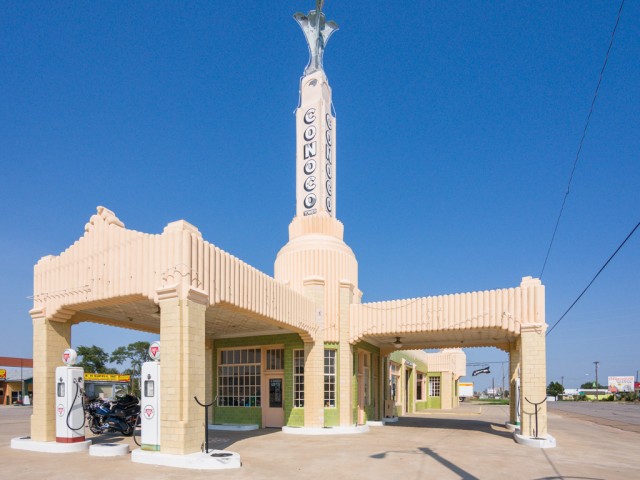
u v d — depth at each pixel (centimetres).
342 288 1925
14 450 1302
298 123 2245
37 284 1441
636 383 10138
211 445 1404
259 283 1450
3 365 4553
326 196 2167
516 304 1611
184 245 1145
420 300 1795
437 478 955
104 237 1309
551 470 1062
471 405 5169
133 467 1034
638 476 1017
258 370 1969
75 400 1318
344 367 1872
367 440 1550
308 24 2362
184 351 1110
